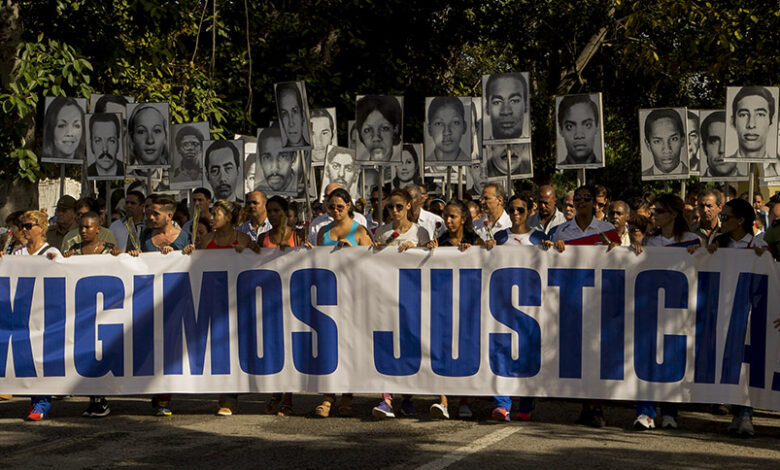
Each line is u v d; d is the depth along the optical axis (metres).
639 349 7.76
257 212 9.62
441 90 24.70
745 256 7.63
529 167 14.32
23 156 15.20
